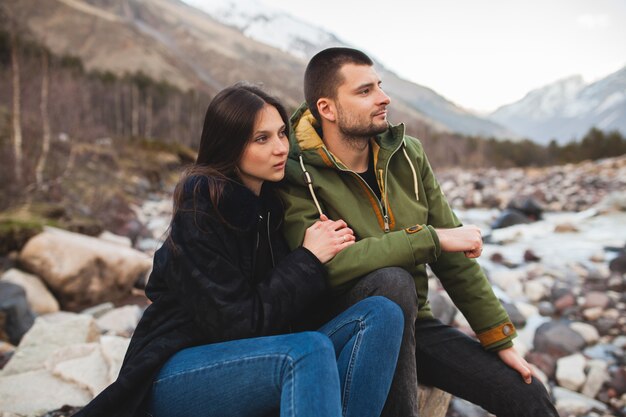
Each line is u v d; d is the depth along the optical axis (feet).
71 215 29.55
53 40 513.45
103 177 55.01
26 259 19.75
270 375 5.04
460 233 6.59
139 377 5.20
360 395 5.40
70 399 8.73
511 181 53.42
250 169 6.15
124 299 20.80
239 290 5.48
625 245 23.09
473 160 144.56
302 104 7.70
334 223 6.38
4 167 35.45
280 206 6.75
